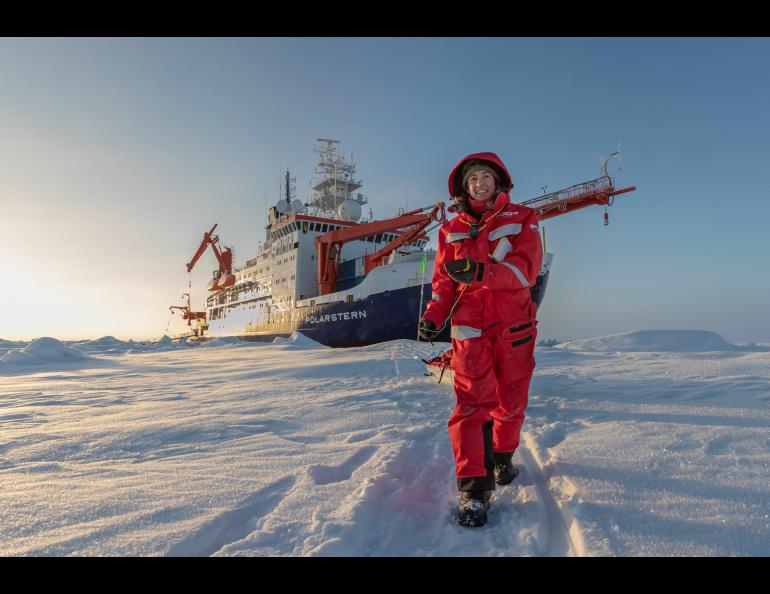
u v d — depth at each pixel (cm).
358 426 257
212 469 173
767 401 244
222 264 3500
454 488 156
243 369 711
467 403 143
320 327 2030
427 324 160
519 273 149
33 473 170
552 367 533
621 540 102
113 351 1873
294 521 121
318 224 2361
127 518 121
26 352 1045
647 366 479
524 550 106
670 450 165
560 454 172
